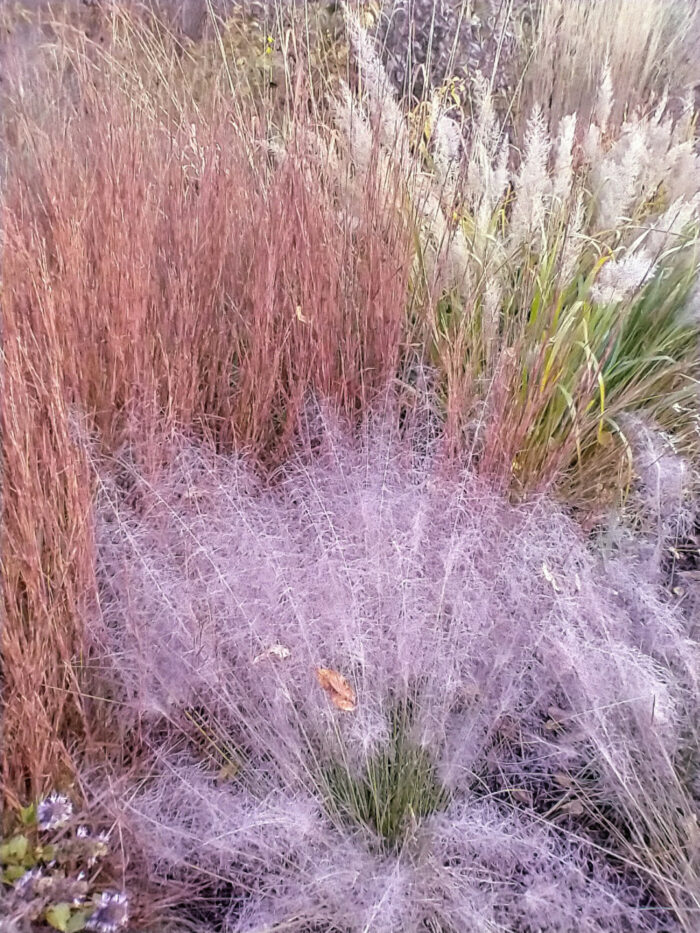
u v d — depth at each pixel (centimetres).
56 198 106
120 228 106
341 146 132
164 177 116
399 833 83
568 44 193
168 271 112
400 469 114
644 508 117
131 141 113
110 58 130
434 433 122
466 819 81
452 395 115
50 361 91
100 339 108
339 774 86
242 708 90
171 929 75
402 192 125
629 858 83
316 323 115
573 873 78
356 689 87
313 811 81
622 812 86
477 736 90
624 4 196
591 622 96
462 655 92
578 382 121
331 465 112
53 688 79
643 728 86
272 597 92
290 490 110
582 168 140
